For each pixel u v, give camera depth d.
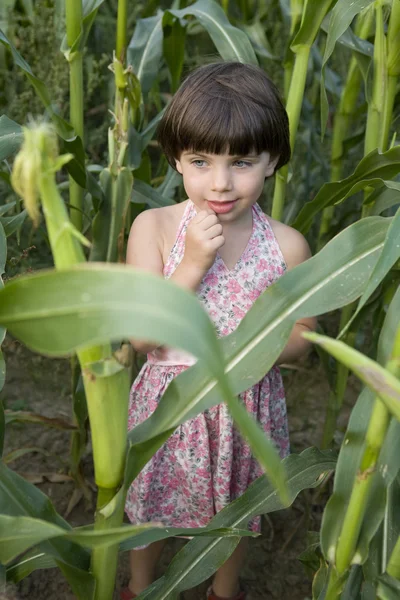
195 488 1.29
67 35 1.37
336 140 1.79
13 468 1.91
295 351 1.26
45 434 2.04
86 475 1.92
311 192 2.27
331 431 1.81
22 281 0.51
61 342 0.51
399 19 1.32
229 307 1.24
